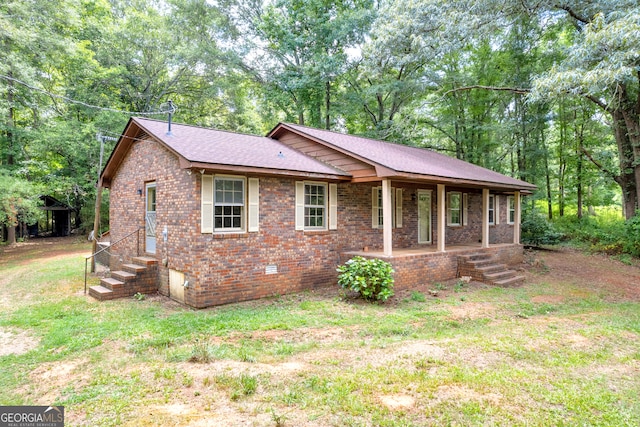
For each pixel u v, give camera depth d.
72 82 21.94
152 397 4.08
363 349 5.58
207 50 23.47
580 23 14.82
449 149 24.42
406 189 13.04
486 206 13.05
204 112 27.05
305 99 23.80
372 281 8.51
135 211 10.80
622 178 17.69
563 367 4.89
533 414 3.69
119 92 24.44
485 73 21.55
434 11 13.50
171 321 6.98
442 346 5.67
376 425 3.50
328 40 22.56
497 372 4.66
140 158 10.45
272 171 8.72
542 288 10.51
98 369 4.88
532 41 18.94
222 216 8.53
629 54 9.23
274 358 5.23
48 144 19.58
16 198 16.78
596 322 7.14
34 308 8.11
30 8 16.66
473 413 3.70
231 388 4.25
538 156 21.73
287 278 9.53
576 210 26.30
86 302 8.60
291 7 23.66
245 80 26.22
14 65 15.66
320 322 7.04
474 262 11.41
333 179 10.22
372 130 23.12
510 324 7.00
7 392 4.31
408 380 4.41
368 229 11.69
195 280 7.99
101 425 3.54
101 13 24.44
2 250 20.77
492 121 21.67
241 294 8.67
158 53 24.30
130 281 9.16
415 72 21.05
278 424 3.47
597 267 13.96
